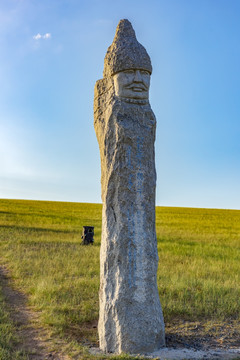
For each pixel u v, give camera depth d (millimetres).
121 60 6258
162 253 15484
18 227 23172
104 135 6371
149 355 5648
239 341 6543
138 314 5805
